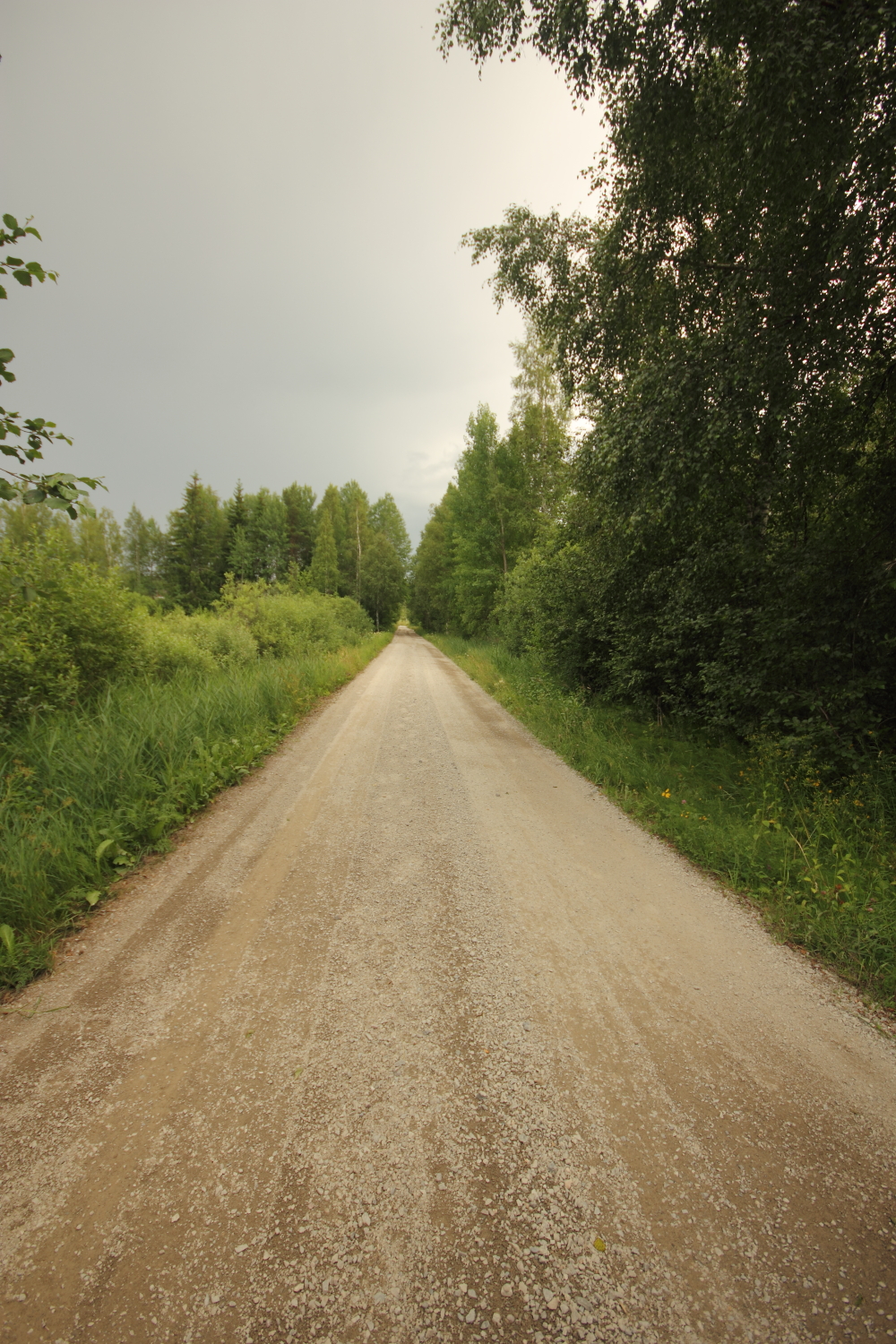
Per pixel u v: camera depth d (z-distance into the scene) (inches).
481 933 121.2
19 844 132.4
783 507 235.5
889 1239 61.9
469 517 962.7
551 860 161.0
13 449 111.0
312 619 775.7
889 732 195.9
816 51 146.8
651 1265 58.7
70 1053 85.4
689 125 201.3
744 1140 73.6
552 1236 61.1
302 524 2177.7
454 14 209.6
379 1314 53.2
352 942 116.3
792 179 179.3
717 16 166.6
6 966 103.7
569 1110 77.1
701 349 203.5
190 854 158.2
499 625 770.8
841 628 206.7
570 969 109.4
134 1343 50.3
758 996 103.9
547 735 326.3
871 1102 80.4
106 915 126.0
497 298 324.8
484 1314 53.7
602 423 261.3
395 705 428.1
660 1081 82.6
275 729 306.8
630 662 311.4
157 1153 69.2
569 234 294.4
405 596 2536.9
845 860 149.6
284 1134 72.1
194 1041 87.9
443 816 191.9
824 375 193.9
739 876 153.0
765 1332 53.3
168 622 465.4
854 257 169.6
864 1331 53.6
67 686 234.7
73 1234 59.8
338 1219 61.9
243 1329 51.7
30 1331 51.1
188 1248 58.7
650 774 236.2
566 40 194.5
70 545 273.7
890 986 107.0
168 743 212.7
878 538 208.7
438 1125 74.0
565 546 402.3
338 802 202.7
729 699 246.1
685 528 255.1
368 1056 85.4
